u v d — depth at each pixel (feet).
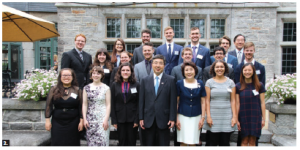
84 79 12.17
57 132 9.55
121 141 9.91
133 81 10.05
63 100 9.58
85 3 21.26
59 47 21.49
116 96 9.89
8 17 11.67
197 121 9.55
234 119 9.62
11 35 12.81
